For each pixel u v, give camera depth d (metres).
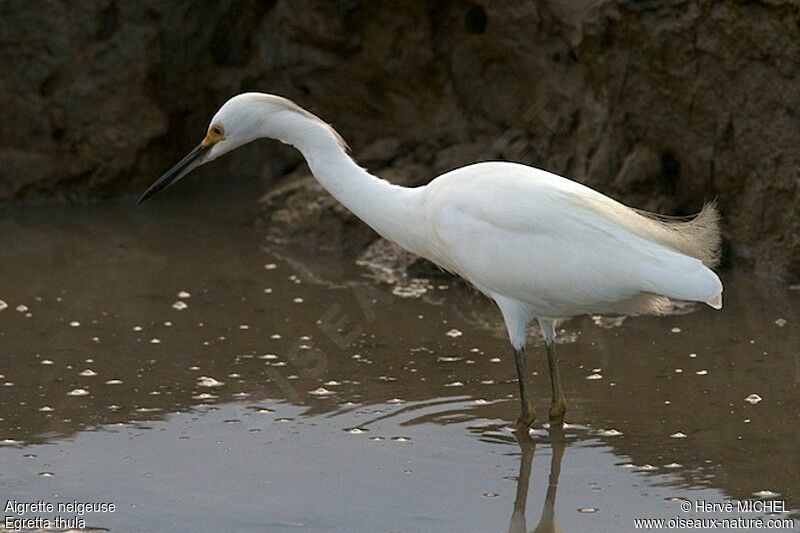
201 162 9.63
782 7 11.38
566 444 8.68
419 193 9.29
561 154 13.58
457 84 14.80
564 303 8.63
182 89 16.30
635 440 8.66
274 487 8.09
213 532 7.46
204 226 14.77
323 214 13.94
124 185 16.02
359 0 15.00
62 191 15.88
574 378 9.94
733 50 11.82
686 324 11.11
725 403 9.24
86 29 15.55
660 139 12.68
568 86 13.38
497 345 10.84
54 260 13.48
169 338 11.06
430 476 8.23
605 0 12.42
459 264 9.02
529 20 13.55
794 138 11.72
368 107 15.59
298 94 16.05
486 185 8.77
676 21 12.02
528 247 8.51
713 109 12.16
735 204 12.38
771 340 10.54
